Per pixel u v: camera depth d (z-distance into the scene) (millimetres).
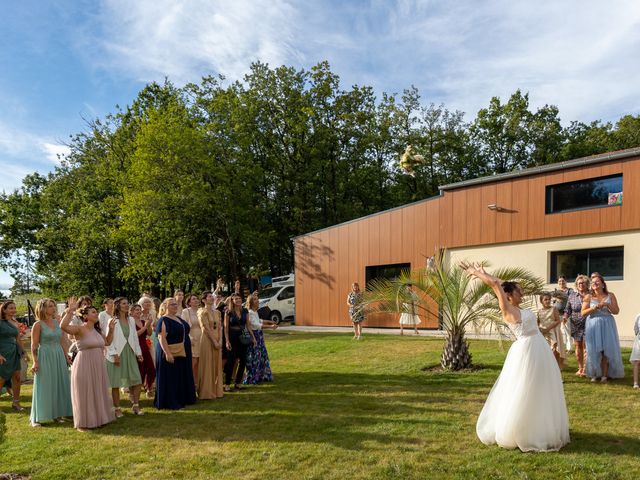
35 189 40875
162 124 25297
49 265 37219
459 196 17250
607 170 13742
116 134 32469
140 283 29312
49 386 6996
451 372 9352
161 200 24688
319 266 22297
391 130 35188
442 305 9867
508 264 15883
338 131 32406
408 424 6191
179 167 25531
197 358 8641
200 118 28859
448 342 9758
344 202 32531
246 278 30422
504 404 5195
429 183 35375
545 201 15016
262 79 31547
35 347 6973
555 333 8945
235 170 27922
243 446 5617
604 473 4395
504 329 9461
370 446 5426
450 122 35375
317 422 6480
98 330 7215
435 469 4703
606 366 7941
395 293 10211
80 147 34844
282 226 31500
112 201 29141
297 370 10695
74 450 5707
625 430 5582
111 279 33781
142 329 9086
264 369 9516
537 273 15156
